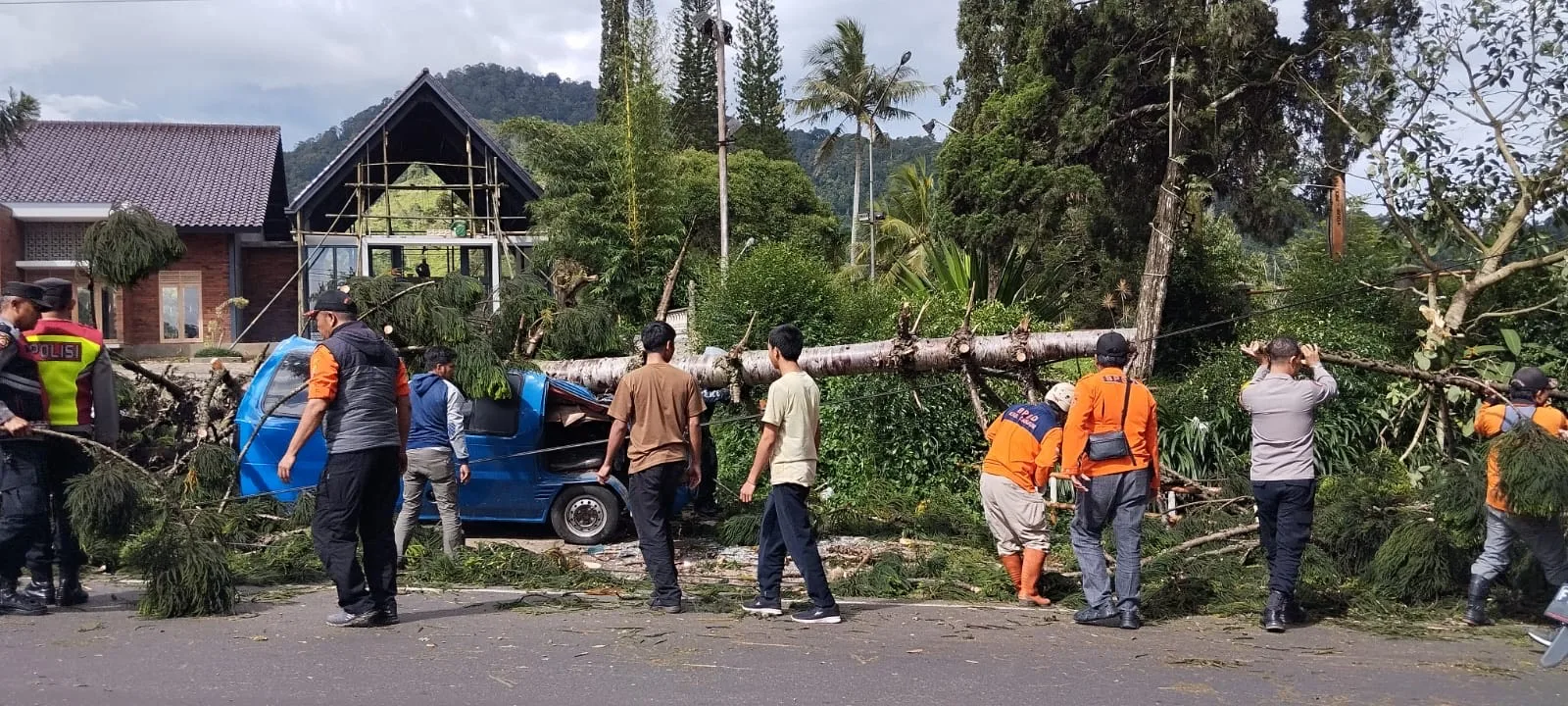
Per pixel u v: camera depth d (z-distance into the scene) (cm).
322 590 704
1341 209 1531
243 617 618
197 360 2497
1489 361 1034
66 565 637
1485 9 1089
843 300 1688
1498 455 637
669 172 2339
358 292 938
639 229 2242
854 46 3850
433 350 796
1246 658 572
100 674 496
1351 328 1277
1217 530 892
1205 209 2112
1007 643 593
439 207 2862
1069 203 1977
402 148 2780
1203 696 497
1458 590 703
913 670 531
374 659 529
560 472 952
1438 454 1022
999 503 725
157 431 1006
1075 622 654
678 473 653
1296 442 641
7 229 2728
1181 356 1587
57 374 619
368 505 602
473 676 504
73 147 3066
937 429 1211
